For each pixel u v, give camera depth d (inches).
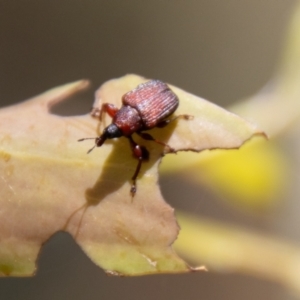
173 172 3.4
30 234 2.9
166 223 2.9
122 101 3.0
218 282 3.6
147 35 3.8
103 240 2.9
